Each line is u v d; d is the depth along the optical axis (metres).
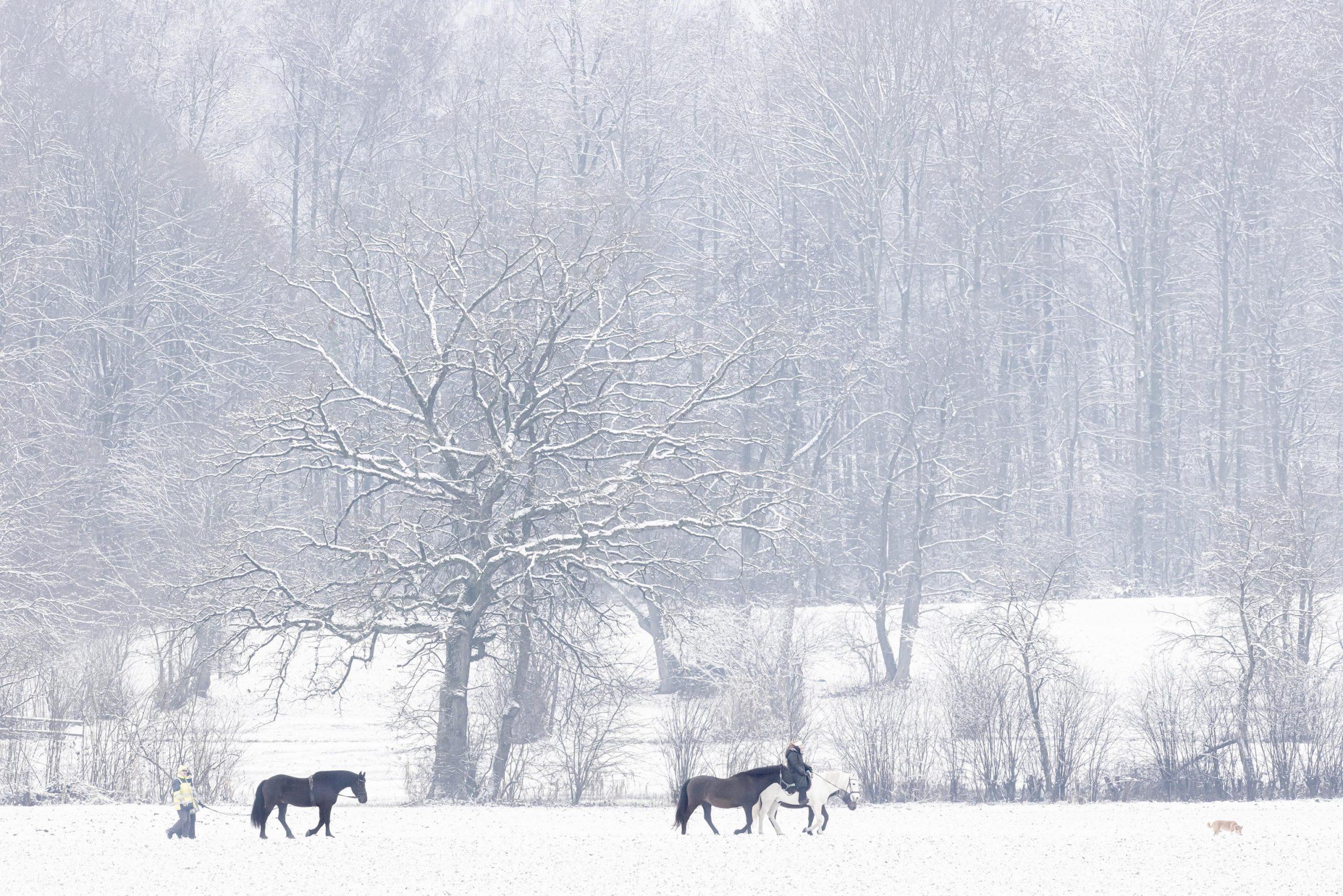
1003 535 79.31
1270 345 88.31
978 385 81.62
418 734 52.19
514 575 48.59
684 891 25.25
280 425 47.38
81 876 26.58
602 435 49.19
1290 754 45.94
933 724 51.47
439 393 58.62
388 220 74.06
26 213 70.88
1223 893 25.53
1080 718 47.38
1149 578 85.50
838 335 78.81
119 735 43.97
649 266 69.69
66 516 63.16
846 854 28.94
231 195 83.75
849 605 76.94
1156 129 88.44
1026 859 28.47
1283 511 58.41
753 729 51.72
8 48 84.94
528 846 30.20
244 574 46.00
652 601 48.56
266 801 31.39
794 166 87.38
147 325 80.19
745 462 75.25
